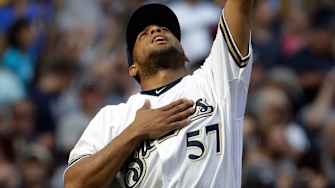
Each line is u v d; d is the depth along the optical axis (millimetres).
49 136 32938
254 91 34719
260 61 37938
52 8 41906
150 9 17453
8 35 37969
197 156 16047
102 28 40969
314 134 33312
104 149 16219
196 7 38250
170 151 16078
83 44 39969
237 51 16594
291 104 34781
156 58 17203
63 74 36281
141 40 17391
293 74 37156
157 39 17266
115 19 41094
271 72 36812
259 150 29859
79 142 16812
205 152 16078
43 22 40781
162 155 16078
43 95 35188
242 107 16781
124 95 35781
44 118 34188
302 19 40469
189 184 15914
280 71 36875
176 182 15953
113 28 40594
